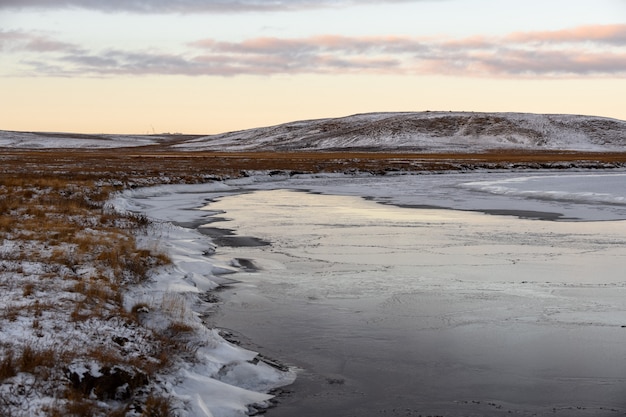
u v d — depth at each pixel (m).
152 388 7.44
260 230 23.72
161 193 40.56
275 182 55.69
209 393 7.95
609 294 13.73
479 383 8.83
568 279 15.23
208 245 19.55
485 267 16.67
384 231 23.59
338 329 11.23
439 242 20.97
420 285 14.56
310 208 32.47
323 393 8.48
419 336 10.85
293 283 14.70
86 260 13.43
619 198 35.62
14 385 6.62
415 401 8.23
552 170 77.25
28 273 11.63
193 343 9.52
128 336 8.89
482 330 11.18
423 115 186.38
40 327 8.48
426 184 52.22
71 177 40.34
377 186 50.41
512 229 24.20
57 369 7.14
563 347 10.28
